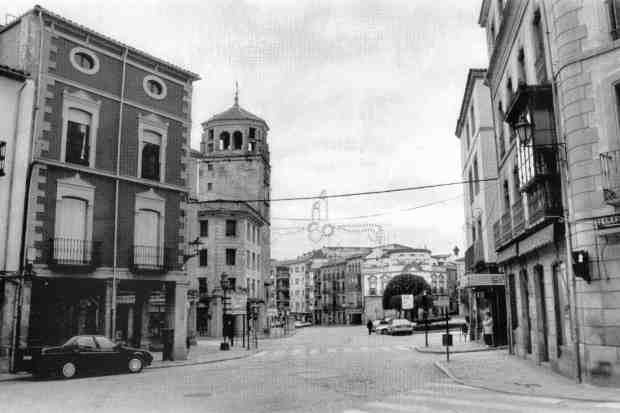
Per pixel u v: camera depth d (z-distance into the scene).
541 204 14.55
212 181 59.12
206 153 60.19
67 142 21.03
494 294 28.17
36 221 19.61
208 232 51.59
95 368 17.20
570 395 11.48
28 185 19.44
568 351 14.46
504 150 22.38
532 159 14.63
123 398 12.06
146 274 22.95
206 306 50.09
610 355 12.46
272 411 10.16
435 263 93.38
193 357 25.16
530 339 20.00
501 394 12.03
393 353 26.23
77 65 21.58
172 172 24.84
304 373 17.05
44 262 19.73
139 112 23.69
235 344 36.97
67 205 20.88
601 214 12.77
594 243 12.87
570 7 13.71
